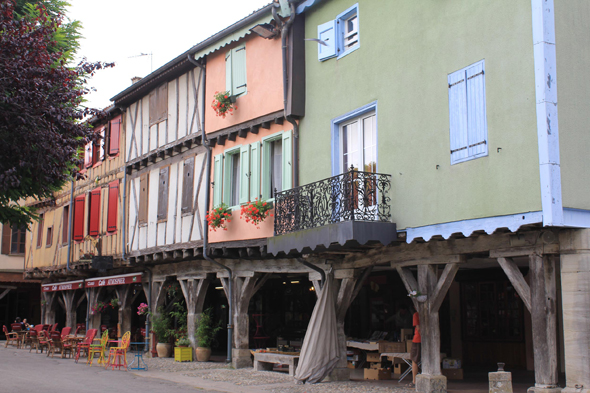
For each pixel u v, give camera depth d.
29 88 7.85
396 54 9.37
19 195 8.86
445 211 8.24
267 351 12.47
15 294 28.11
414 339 10.20
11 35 7.77
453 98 8.28
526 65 7.28
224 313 18.66
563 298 7.19
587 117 7.37
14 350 19.44
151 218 16.09
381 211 9.26
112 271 19.89
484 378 11.06
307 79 11.38
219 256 13.34
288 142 11.54
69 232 21.14
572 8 7.46
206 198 13.66
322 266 11.30
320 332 10.74
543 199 6.90
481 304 13.41
